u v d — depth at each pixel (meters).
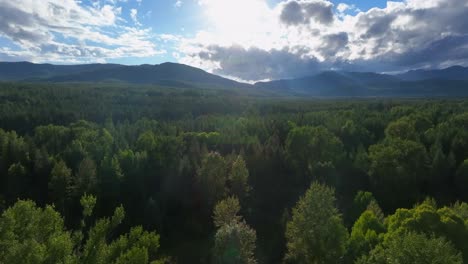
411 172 72.06
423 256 26.02
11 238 26.56
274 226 63.12
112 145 89.62
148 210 61.34
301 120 127.75
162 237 60.62
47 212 32.00
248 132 113.31
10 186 73.69
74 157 82.56
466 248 34.25
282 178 82.31
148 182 75.06
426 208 38.56
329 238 36.09
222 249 39.09
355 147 96.44
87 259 31.11
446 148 89.25
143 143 89.88
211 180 67.50
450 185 75.94
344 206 64.56
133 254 30.83
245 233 40.72
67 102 173.00
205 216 66.50
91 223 62.91
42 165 79.31
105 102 187.12
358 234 37.56
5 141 86.62
